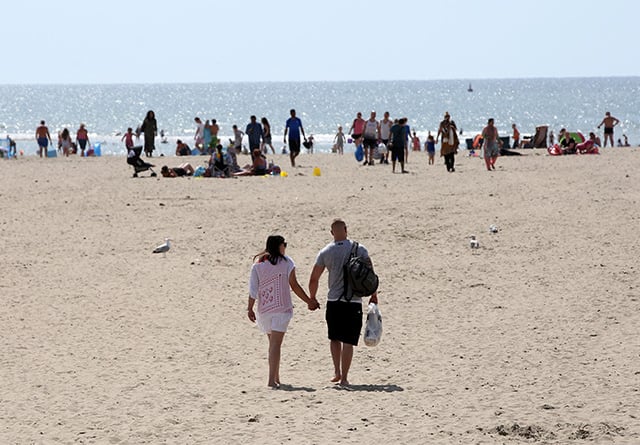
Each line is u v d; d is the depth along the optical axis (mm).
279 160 91812
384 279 37781
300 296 24375
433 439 19266
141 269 39938
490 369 25391
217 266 40469
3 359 27359
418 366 26016
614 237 44906
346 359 24266
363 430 19984
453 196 59125
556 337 28734
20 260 41719
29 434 20344
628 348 27125
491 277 37719
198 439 19656
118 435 20094
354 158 95062
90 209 55781
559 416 20766
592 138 109625
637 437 19156
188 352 28109
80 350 28375
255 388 23969
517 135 120625
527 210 53125
